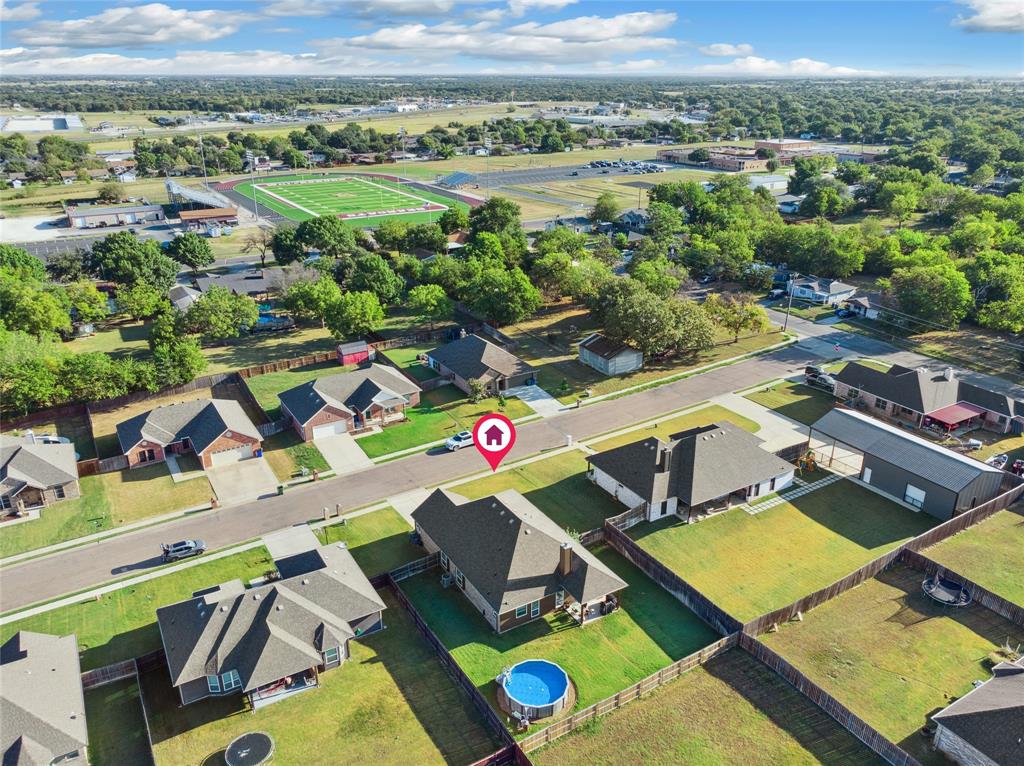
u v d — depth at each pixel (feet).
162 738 137.18
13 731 126.31
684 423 264.31
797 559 187.42
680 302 325.21
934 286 344.28
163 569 189.06
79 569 190.19
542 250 439.63
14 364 272.72
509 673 147.64
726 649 155.33
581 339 352.69
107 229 624.59
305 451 250.37
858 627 161.07
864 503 213.05
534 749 132.16
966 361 314.35
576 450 247.91
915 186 612.70
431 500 198.18
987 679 145.07
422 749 133.90
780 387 293.84
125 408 282.15
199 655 146.00
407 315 396.78
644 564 183.32
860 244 451.53
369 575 184.14
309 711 142.72
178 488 228.43
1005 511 205.87
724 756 129.80
